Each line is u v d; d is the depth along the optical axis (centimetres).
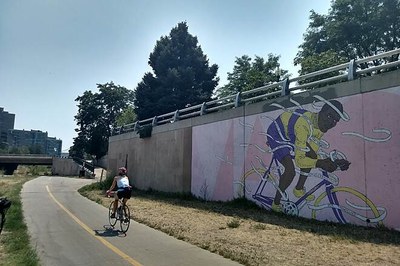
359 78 1071
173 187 2091
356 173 1052
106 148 7556
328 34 3061
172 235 920
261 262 656
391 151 966
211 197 1738
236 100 1622
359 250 750
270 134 1399
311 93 1230
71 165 6219
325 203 1138
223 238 871
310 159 1209
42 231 983
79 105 7656
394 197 947
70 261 682
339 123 1118
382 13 2664
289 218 1202
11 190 2345
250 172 1491
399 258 685
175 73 4112
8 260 676
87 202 1716
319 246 787
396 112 963
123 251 756
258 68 3788
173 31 4628
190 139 1967
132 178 2648
